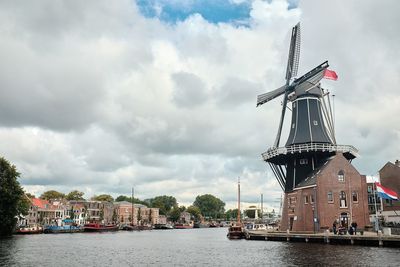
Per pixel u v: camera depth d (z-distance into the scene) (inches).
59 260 1932.8
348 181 3051.2
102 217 7377.0
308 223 3097.9
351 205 3009.4
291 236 2810.0
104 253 2311.8
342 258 1758.1
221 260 1930.4
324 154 3307.1
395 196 2815.0
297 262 1697.8
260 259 1888.5
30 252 2281.0
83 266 1738.4
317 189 2997.0
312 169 3341.5
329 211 2972.4
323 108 3476.9
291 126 3531.0
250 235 3474.4
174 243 3235.7
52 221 6466.5
